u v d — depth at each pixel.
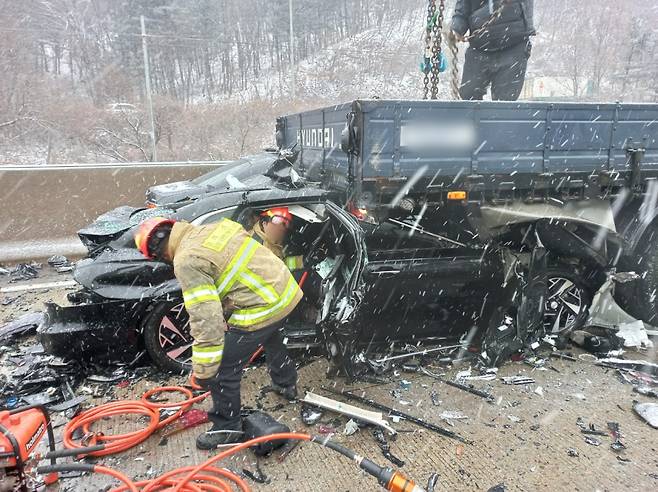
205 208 4.33
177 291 4.01
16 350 4.70
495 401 3.84
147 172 8.17
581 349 4.72
